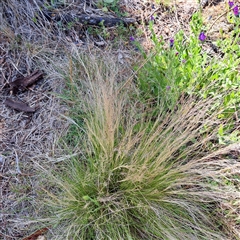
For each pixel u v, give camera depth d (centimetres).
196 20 87
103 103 72
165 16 100
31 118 83
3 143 79
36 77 87
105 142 67
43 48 91
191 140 75
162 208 69
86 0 100
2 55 90
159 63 81
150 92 83
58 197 71
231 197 71
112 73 77
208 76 81
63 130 80
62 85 86
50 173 68
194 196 70
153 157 71
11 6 92
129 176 65
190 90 78
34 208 71
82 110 80
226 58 83
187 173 71
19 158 77
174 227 65
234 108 78
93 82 76
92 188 70
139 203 66
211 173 67
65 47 90
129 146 65
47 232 69
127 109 77
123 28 97
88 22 97
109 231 66
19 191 73
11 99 85
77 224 67
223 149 69
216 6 100
